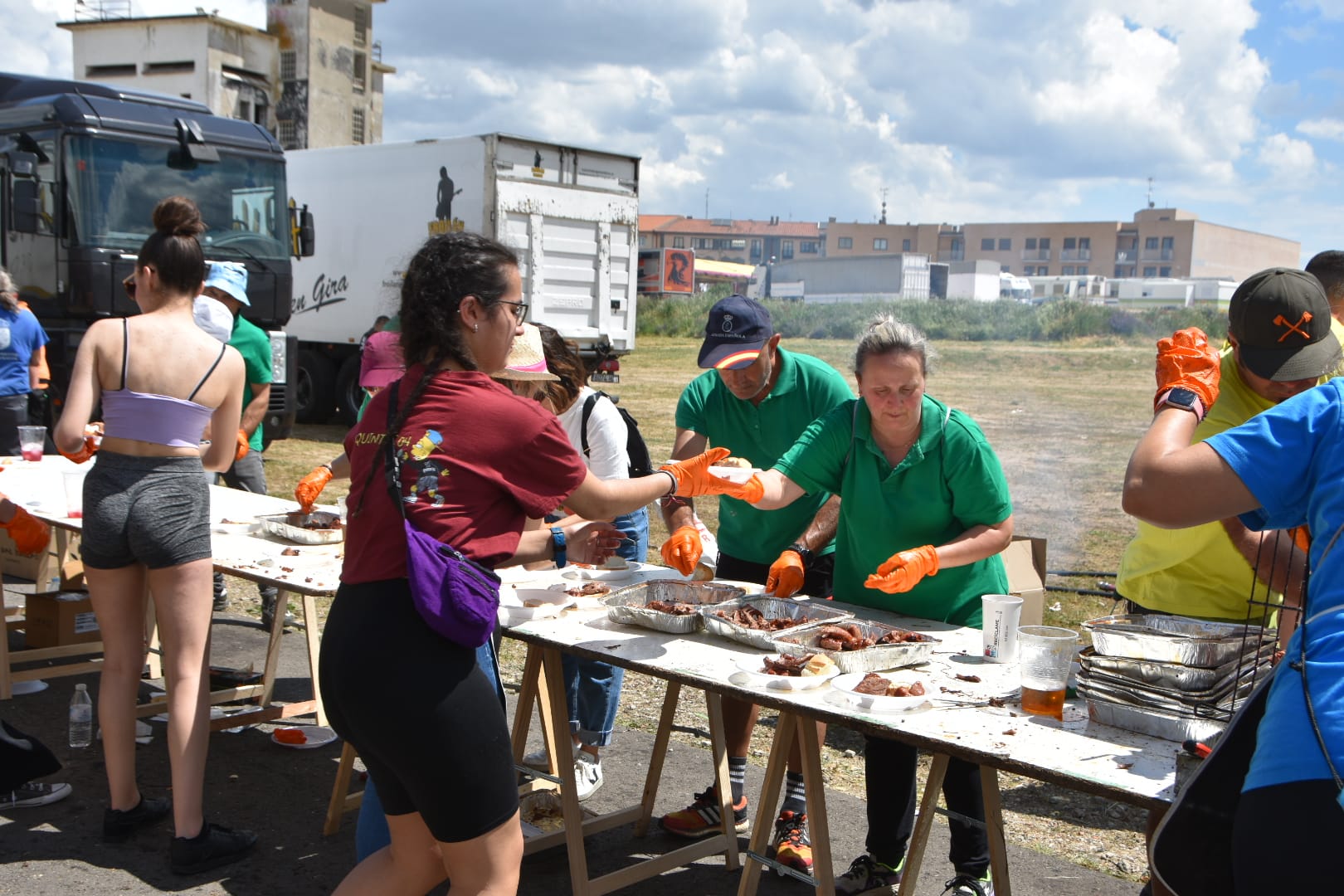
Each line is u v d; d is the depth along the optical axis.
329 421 14.51
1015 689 2.52
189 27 28.03
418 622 2.07
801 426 3.62
